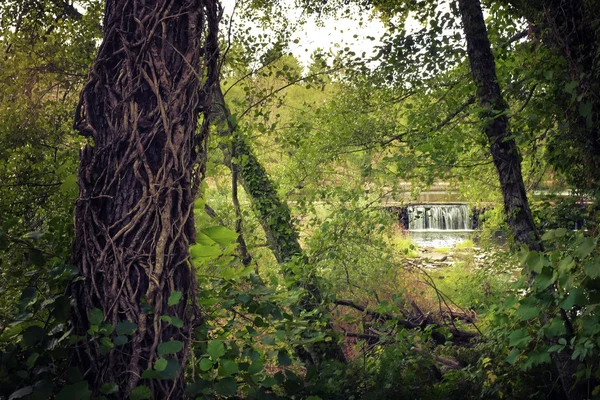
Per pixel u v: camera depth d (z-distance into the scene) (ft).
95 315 5.94
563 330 8.34
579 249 7.57
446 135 18.01
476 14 15.30
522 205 14.52
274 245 22.50
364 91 20.20
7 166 11.96
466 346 18.16
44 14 16.12
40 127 13.23
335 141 20.35
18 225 11.06
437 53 18.45
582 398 11.24
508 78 16.34
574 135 12.92
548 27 12.89
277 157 23.90
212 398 6.77
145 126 6.25
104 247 6.18
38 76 14.57
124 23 6.39
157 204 6.13
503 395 12.67
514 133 14.26
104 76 6.39
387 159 18.43
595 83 11.53
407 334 15.24
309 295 18.13
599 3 11.99
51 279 6.48
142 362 6.06
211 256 6.69
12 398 5.63
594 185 12.87
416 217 21.18
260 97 17.51
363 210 19.83
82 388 5.66
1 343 6.99
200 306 7.80
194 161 6.55
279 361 7.49
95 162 6.31
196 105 6.53
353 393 13.29
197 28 6.55
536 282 8.09
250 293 7.88
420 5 18.90
